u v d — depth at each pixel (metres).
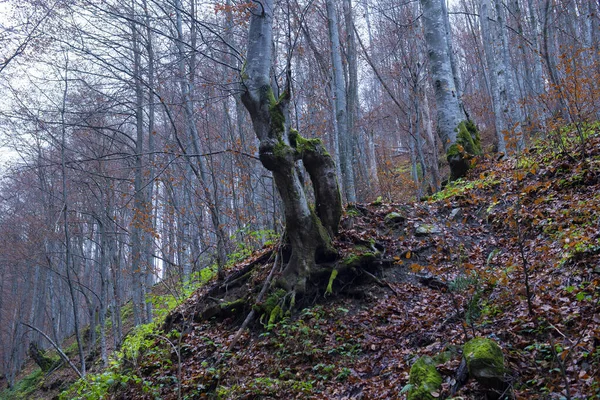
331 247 7.88
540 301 5.04
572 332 4.35
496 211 8.24
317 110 15.85
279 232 12.01
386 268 7.80
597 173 7.43
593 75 9.82
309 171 8.21
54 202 15.01
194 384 6.72
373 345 6.03
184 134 14.22
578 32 21.80
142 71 10.45
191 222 11.41
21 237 16.88
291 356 6.48
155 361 7.73
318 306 7.26
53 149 14.48
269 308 7.44
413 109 19.98
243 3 7.51
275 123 7.56
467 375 4.07
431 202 9.76
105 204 14.68
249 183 13.13
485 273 5.32
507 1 25.30
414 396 4.11
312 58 17.53
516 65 23.36
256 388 5.92
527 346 4.46
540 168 8.44
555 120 8.73
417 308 6.52
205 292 9.02
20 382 22.34
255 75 7.68
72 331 31.61
